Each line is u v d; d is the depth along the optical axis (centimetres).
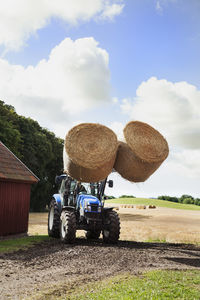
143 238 1362
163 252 957
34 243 1113
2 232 1296
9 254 900
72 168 870
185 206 5744
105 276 653
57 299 515
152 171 886
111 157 846
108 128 859
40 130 4200
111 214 1127
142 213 3247
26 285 599
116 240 1117
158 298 482
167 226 1875
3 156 1445
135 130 873
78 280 627
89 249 948
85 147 840
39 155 3781
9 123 3206
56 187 4353
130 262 784
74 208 1147
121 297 492
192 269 712
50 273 688
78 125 854
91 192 1202
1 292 556
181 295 501
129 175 890
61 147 4412
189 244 1209
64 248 981
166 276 619
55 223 1253
